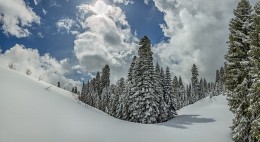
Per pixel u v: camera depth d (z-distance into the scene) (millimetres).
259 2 25188
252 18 26484
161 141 29469
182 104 123812
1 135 18625
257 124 21734
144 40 54844
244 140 27172
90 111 36406
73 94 71438
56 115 26391
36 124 22469
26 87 30562
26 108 24297
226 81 29656
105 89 100812
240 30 29859
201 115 57031
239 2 30578
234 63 28781
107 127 29625
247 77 27391
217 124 42969
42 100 28484
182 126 40750
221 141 31875
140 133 31156
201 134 34750
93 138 24781
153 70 53500
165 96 60812
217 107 71125
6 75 32844
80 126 26375
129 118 52688
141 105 50188
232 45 29719
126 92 55656
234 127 29156
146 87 50812
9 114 21734
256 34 24047
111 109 65688
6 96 24547
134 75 53031
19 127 20641
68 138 22750
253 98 22656
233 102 28688
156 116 50562
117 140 26359
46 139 21016
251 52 23219
